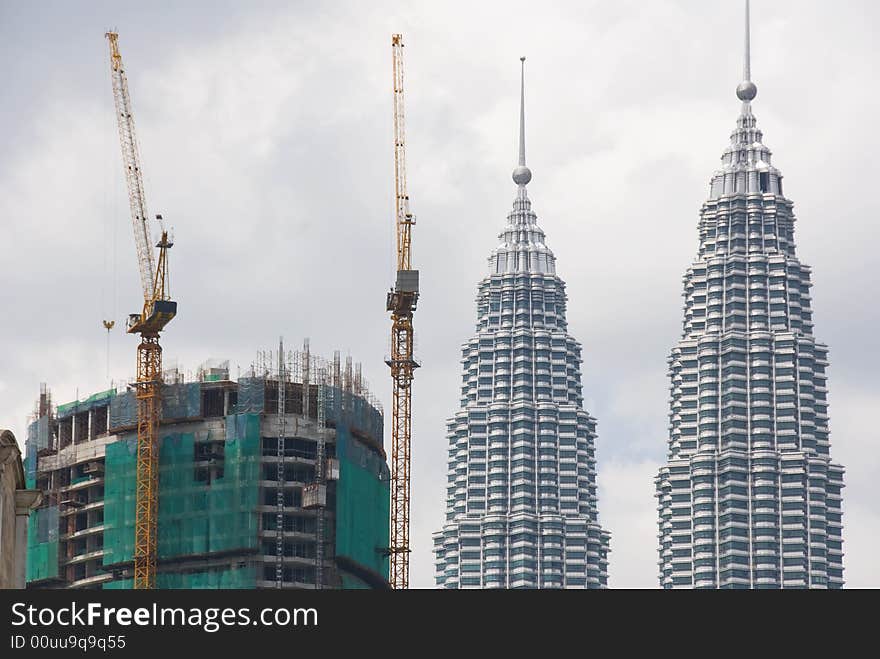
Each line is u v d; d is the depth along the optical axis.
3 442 186.38
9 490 189.50
